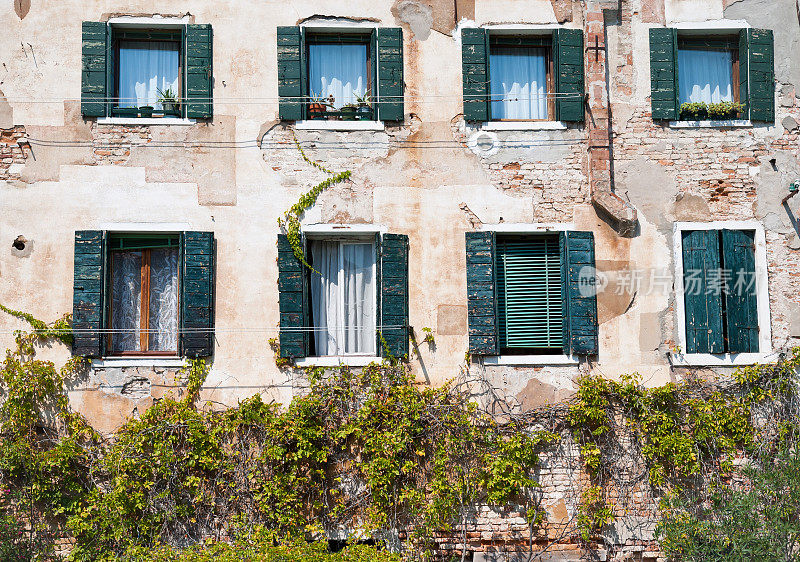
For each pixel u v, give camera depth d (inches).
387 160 479.5
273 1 484.1
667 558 457.1
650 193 486.3
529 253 486.9
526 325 481.7
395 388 457.7
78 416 448.8
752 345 477.4
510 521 456.8
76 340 450.6
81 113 466.6
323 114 487.2
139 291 471.5
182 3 479.5
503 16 492.4
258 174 473.1
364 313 479.8
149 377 454.6
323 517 450.0
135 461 439.5
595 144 480.1
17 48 468.8
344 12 486.0
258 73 478.9
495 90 497.4
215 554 421.4
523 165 484.1
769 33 498.6
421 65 486.6
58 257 458.9
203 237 462.3
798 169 491.2
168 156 470.0
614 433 465.4
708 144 490.6
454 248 476.4
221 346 460.1
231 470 446.3
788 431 462.9
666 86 491.8
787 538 430.3
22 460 434.0
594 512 458.9
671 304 478.6
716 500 451.8
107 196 464.1
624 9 497.7
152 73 483.2
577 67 490.0
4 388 448.5
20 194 460.8
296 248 466.9
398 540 449.7
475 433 455.8
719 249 484.7
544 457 463.5
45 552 431.8
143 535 437.4
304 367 461.4
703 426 462.3
